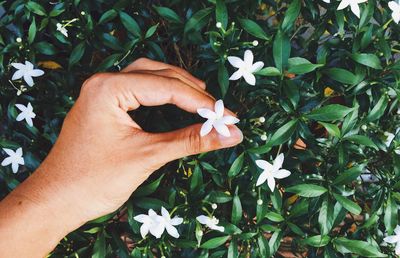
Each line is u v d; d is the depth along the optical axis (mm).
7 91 287
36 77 288
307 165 267
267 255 261
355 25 256
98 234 266
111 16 270
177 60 311
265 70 233
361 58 239
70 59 270
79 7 273
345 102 263
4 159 281
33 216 230
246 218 271
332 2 258
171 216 261
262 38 245
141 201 255
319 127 299
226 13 243
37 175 233
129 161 226
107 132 227
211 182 271
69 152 229
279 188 270
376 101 251
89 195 232
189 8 260
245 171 255
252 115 250
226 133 209
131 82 222
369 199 287
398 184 255
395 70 245
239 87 255
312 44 277
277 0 324
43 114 301
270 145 237
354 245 256
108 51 291
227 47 245
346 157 249
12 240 228
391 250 272
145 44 273
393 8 244
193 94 223
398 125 280
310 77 256
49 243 239
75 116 229
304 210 255
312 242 257
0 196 295
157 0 291
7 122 291
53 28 276
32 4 272
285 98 240
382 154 275
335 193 249
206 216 248
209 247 256
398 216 275
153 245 267
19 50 281
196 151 223
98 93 224
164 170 278
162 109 268
